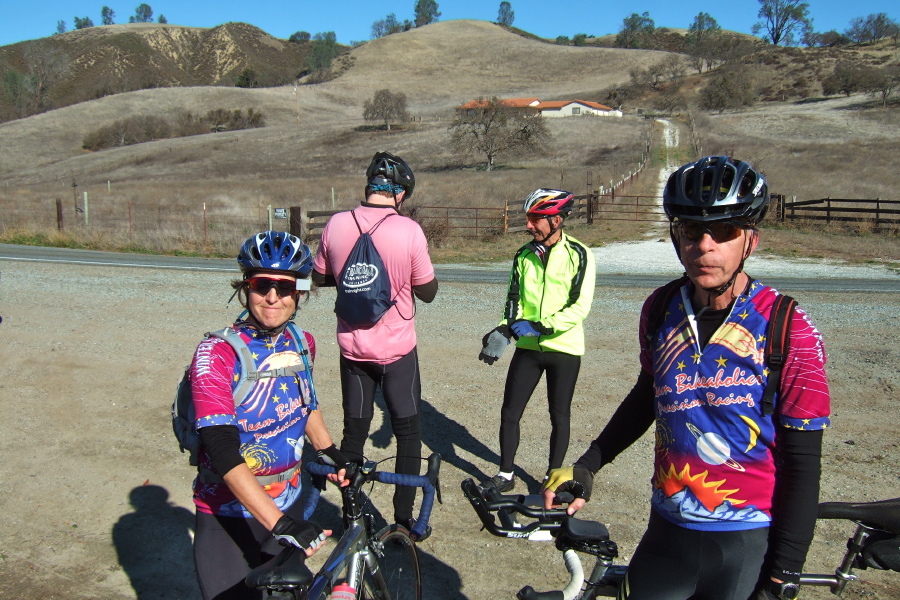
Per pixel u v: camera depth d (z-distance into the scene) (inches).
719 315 74.7
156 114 4178.2
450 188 1547.7
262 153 2910.9
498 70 6269.7
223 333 91.3
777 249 699.4
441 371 269.1
